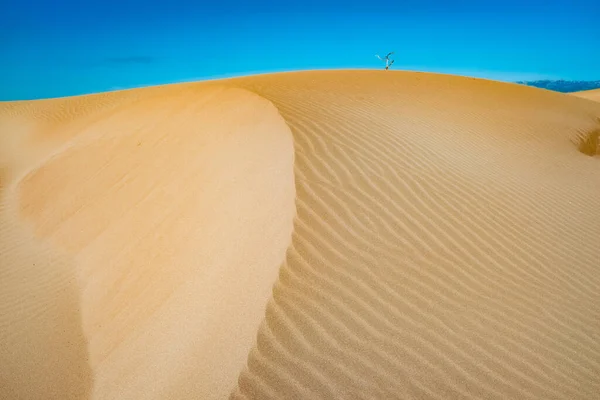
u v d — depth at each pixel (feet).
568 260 16.72
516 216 19.43
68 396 13.10
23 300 19.26
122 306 16.35
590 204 22.40
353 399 9.61
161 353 12.53
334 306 11.98
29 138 52.29
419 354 11.03
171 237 18.93
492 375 10.82
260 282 12.71
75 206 26.50
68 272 20.83
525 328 12.66
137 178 26.02
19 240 25.46
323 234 14.75
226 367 10.23
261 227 15.47
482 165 25.00
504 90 50.06
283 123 24.32
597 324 13.32
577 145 35.91
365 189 18.22
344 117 27.55
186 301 14.16
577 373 11.28
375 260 14.11
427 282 13.73
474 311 12.94
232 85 39.60
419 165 22.15
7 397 13.60
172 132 30.01
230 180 20.11
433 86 45.70
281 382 9.71
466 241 16.47
